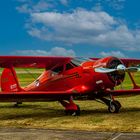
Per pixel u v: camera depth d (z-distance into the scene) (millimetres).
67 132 8562
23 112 13742
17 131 8766
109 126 9609
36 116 12305
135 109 13906
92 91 12508
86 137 7863
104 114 12430
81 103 16656
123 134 8219
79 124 10109
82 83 12516
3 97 11688
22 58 12445
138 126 9516
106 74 12055
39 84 14055
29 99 12391
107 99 13156
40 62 13047
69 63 12969
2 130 8961
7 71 15500
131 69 12000
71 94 12438
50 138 7754
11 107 15789
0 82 16078
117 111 12758
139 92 13828
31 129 9148
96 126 9664
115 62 12125
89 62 12516
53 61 13078
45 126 9898
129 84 31172
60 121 10836
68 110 12438
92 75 12219
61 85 13188
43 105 16484
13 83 15227
